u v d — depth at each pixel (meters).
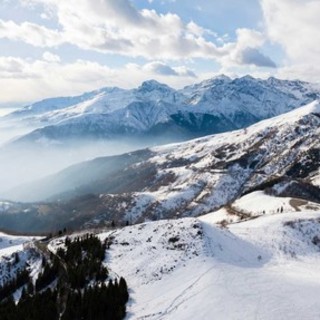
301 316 40.75
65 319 45.47
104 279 55.94
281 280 51.34
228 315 40.97
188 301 45.47
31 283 62.44
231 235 70.50
